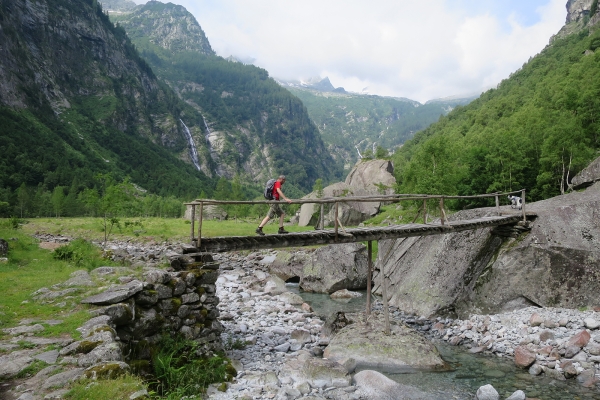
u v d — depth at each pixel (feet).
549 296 57.98
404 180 178.81
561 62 501.15
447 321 62.34
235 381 35.60
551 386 38.06
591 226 60.80
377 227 54.80
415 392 36.32
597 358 41.55
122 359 26.48
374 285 90.63
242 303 73.00
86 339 27.35
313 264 93.66
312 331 56.80
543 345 47.37
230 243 42.93
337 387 35.94
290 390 33.55
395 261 85.10
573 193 79.66
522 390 37.14
